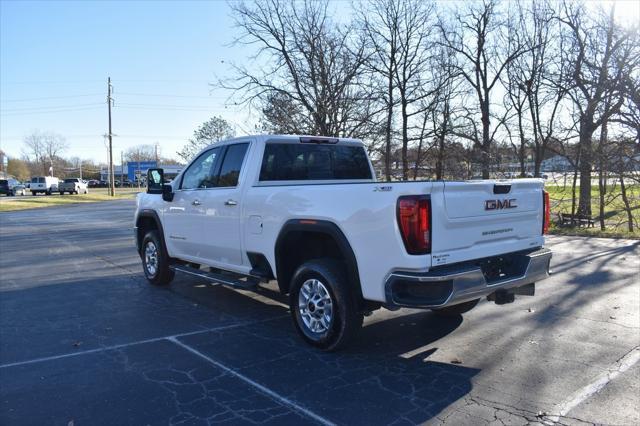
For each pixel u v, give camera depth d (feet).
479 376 13.78
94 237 51.13
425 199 13.10
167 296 23.84
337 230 14.89
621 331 17.63
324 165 20.86
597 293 23.47
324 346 15.64
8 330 18.49
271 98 62.54
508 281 14.96
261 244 17.80
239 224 18.85
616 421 11.18
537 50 72.49
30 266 33.17
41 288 25.98
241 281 19.24
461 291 13.41
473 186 14.20
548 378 13.56
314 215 15.56
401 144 73.00
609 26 55.31
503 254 15.34
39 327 18.85
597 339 16.78
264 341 17.02
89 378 13.92
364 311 15.23
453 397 12.49
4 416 11.69
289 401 12.37
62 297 23.80
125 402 12.39
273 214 17.11
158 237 25.39
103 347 16.52
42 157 410.72
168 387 13.26
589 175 60.29
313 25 61.36
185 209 22.34
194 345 16.65
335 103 58.59
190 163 22.84
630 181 52.60
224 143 20.85
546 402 12.14
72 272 30.63
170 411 11.90
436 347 16.15
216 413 11.78
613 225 59.26
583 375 13.74
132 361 15.20
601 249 38.52
